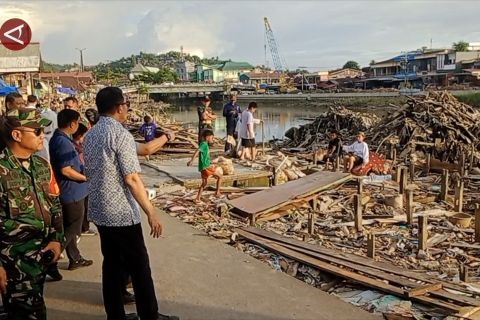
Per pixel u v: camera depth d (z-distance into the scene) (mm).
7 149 3482
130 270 4137
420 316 5047
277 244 7562
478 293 5867
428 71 86500
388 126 23188
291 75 126250
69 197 5461
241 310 4859
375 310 5262
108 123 4004
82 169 5617
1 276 3455
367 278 5992
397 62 96938
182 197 10828
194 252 6664
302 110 62656
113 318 4227
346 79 103812
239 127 15922
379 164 16234
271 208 9961
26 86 32969
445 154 19969
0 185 3412
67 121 5363
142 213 8797
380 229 10258
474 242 9469
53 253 3689
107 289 4195
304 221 10484
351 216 11039
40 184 3598
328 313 4816
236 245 7656
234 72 143875
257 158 16047
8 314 3615
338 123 27969
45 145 5984
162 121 40000
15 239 3467
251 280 5660
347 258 6824
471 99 49531
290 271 6707
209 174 10578
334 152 18344
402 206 11961
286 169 13758
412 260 8453
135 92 87000
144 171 13688
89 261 5961
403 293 5469
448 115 22594
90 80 84375
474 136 21406
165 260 6324
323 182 11945
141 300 4160
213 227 8695
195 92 100375
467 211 11984
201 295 5211
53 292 5199
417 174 16734
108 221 3996
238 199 10484
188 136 23344
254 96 88312
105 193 3971
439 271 7949
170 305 4957
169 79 121938
